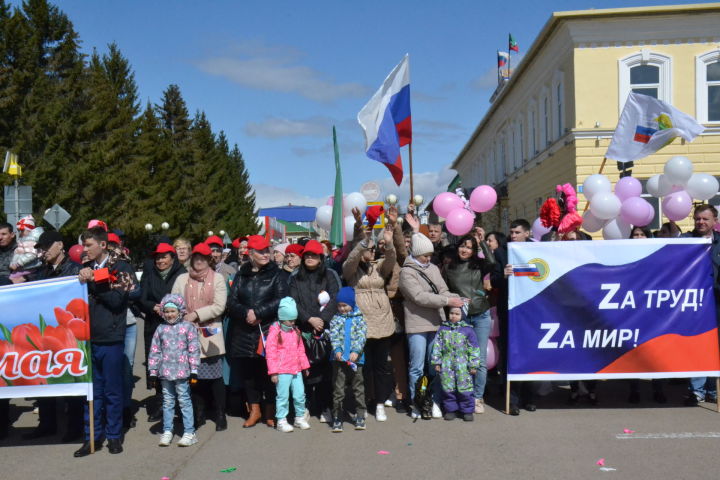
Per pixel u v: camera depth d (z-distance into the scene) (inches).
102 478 213.2
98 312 242.4
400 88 361.1
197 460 229.8
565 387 341.1
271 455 233.0
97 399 248.7
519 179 1157.1
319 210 378.3
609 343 280.8
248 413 297.6
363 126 353.7
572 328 280.8
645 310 281.0
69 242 1366.9
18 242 323.3
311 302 274.1
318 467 218.1
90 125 1401.3
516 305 280.8
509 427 261.7
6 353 240.7
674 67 763.4
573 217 322.3
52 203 1310.3
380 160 351.3
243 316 266.7
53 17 1448.1
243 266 278.1
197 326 259.3
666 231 354.0
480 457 223.8
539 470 209.0
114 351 242.8
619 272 281.4
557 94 882.1
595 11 752.3
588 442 237.6
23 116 1312.7
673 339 280.8
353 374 262.7
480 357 285.7
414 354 279.4
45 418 270.7
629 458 218.1
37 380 241.0
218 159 2625.5
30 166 1310.3
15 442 262.1
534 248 281.9
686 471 204.2
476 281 287.6
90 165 1382.9
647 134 435.5
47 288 241.9
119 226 1533.0
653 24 759.7
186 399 250.2
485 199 339.6
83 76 1498.5
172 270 289.4
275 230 980.6
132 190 1625.2
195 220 2277.3
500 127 1371.8
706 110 763.4
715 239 289.9
